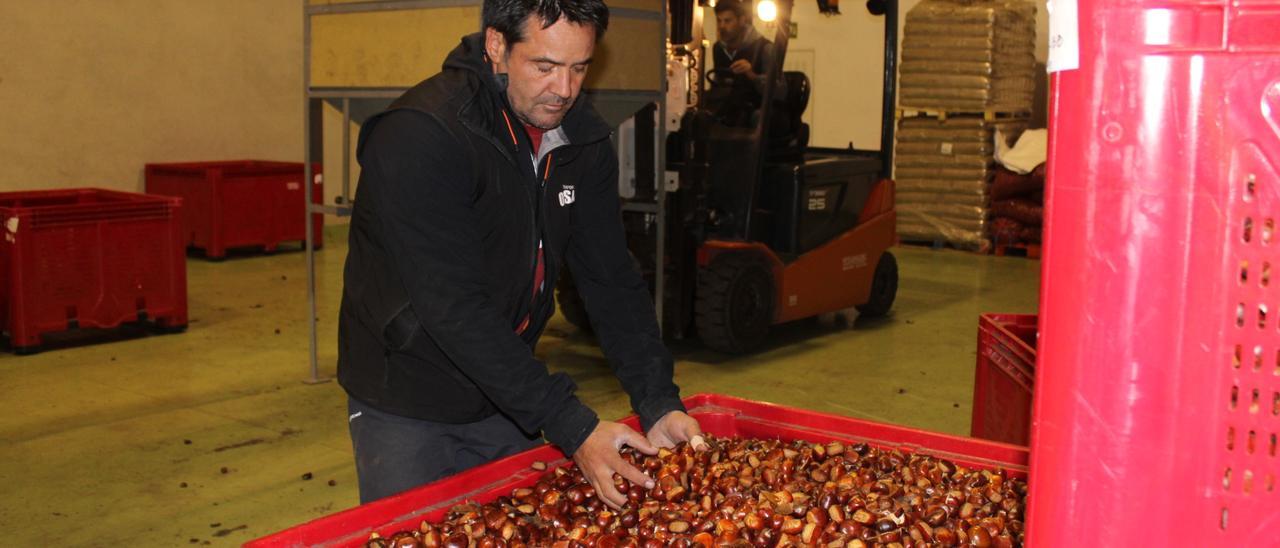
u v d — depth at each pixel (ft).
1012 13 31.68
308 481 13.53
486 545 5.59
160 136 33.12
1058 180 3.16
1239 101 2.91
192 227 30.96
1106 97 3.03
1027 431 8.97
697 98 20.15
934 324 23.25
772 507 5.98
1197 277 3.00
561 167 6.82
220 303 24.54
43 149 30.68
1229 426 3.04
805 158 22.90
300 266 29.81
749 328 19.92
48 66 30.55
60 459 14.16
